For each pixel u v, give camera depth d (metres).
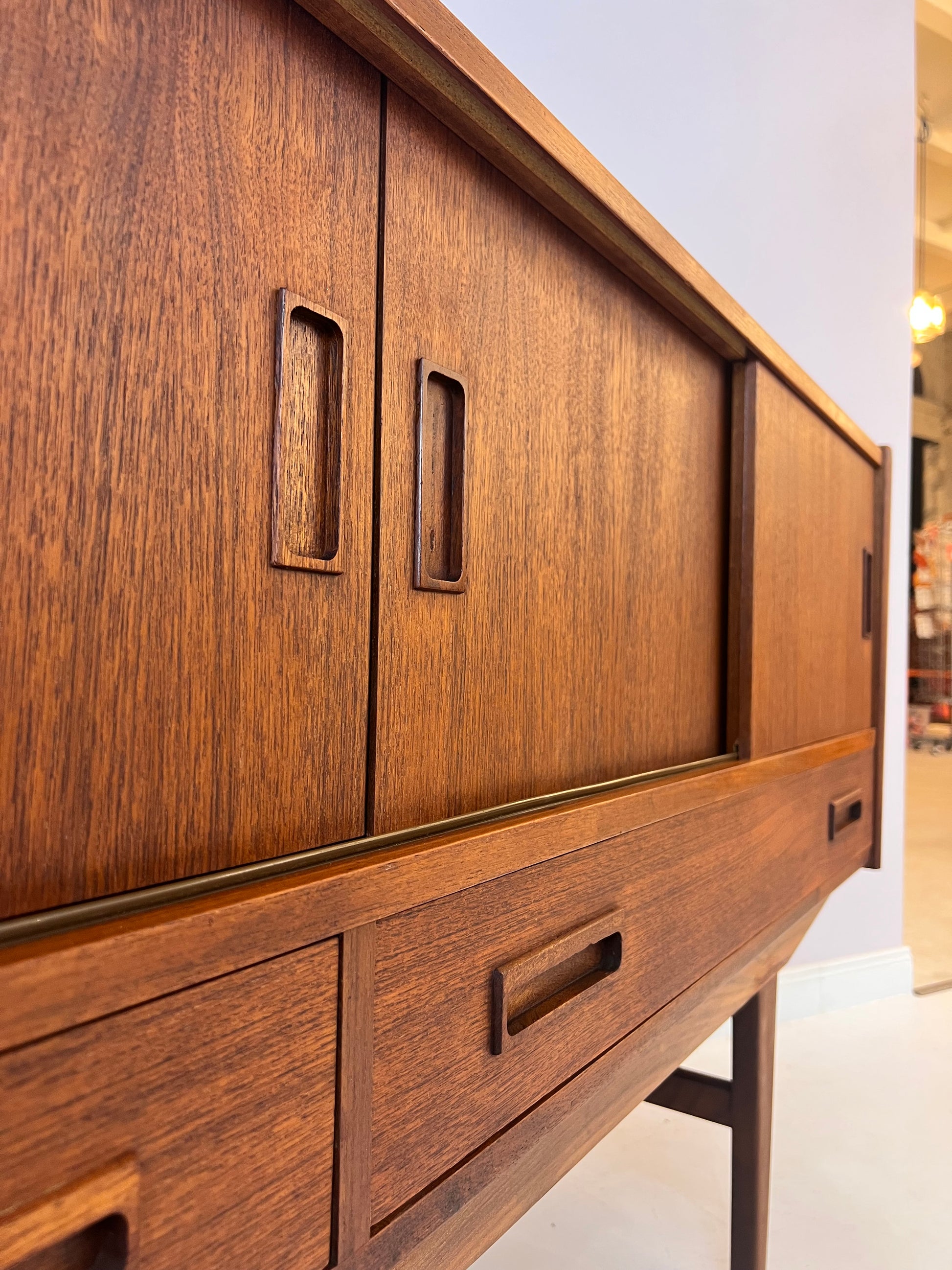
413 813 0.40
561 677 0.51
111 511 0.27
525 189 0.46
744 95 1.68
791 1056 1.61
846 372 1.89
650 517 0.61
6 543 0.24
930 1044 1.67
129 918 0.27
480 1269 1.03
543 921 0.45
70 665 0.26
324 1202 0.32
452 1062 0.39
